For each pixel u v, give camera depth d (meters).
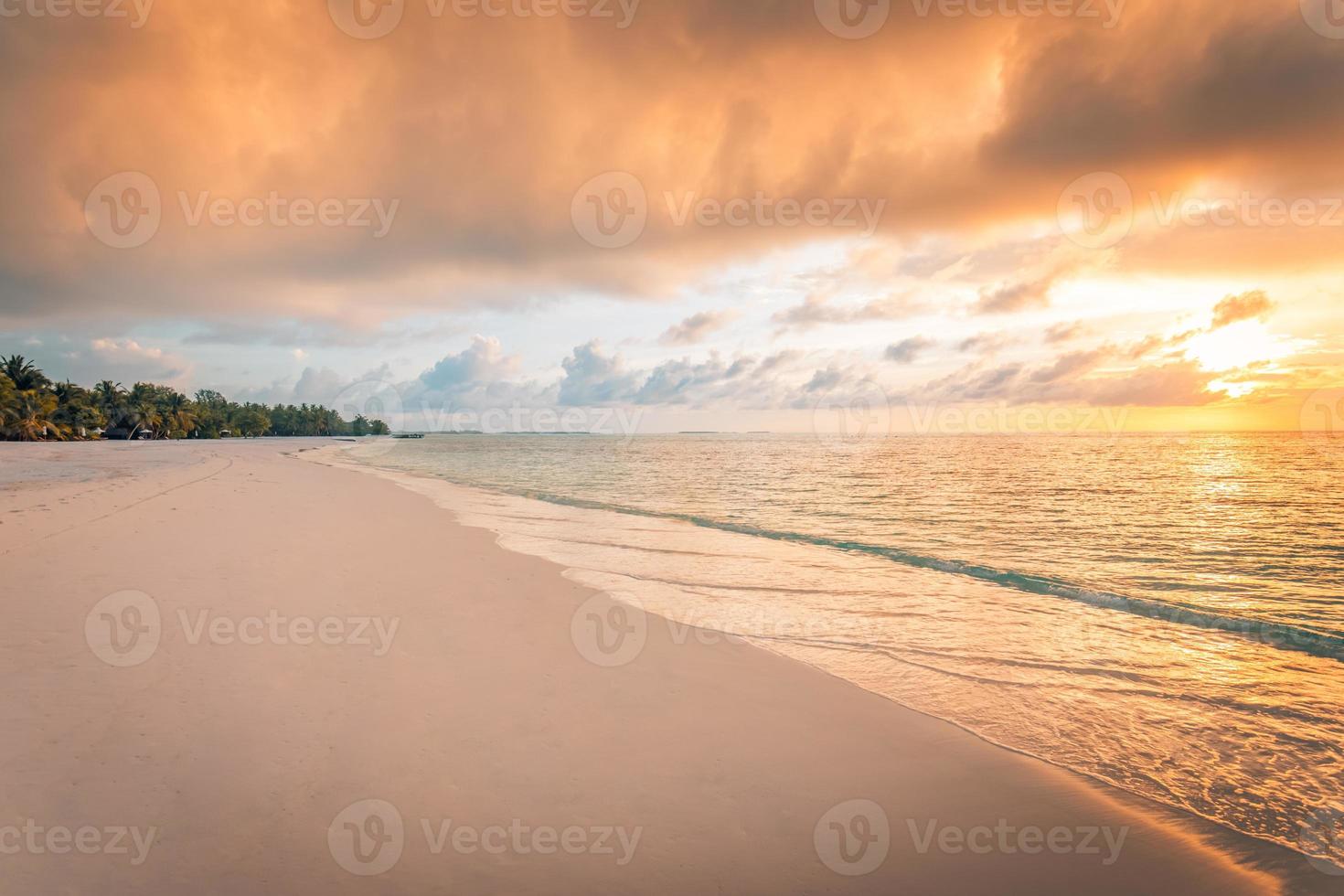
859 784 4.40
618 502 23.23
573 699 5.57
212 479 26.86
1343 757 4.95
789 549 13.55
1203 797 4.37
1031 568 12.06
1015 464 44.59
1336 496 24.27
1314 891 3.40
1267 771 4.74
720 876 3.38
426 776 4.23
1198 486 28.28
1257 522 18.08
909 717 5.52
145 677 5.55
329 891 3.14
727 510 20.75
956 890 3.35
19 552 10.10
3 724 4.59
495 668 6.21
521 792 4.11
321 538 12.77
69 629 6.64
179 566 9.55
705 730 5.11
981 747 5.02
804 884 3.33
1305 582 11.14
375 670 6.00
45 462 40.06
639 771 4.44
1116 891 3.39
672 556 12.66
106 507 15.76
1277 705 5.93
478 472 42.78
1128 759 4.90
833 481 32.59
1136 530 16.64
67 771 4.04
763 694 5.90
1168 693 6.19
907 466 43.53
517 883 3.26
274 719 4.92
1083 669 6.81
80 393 113.44
